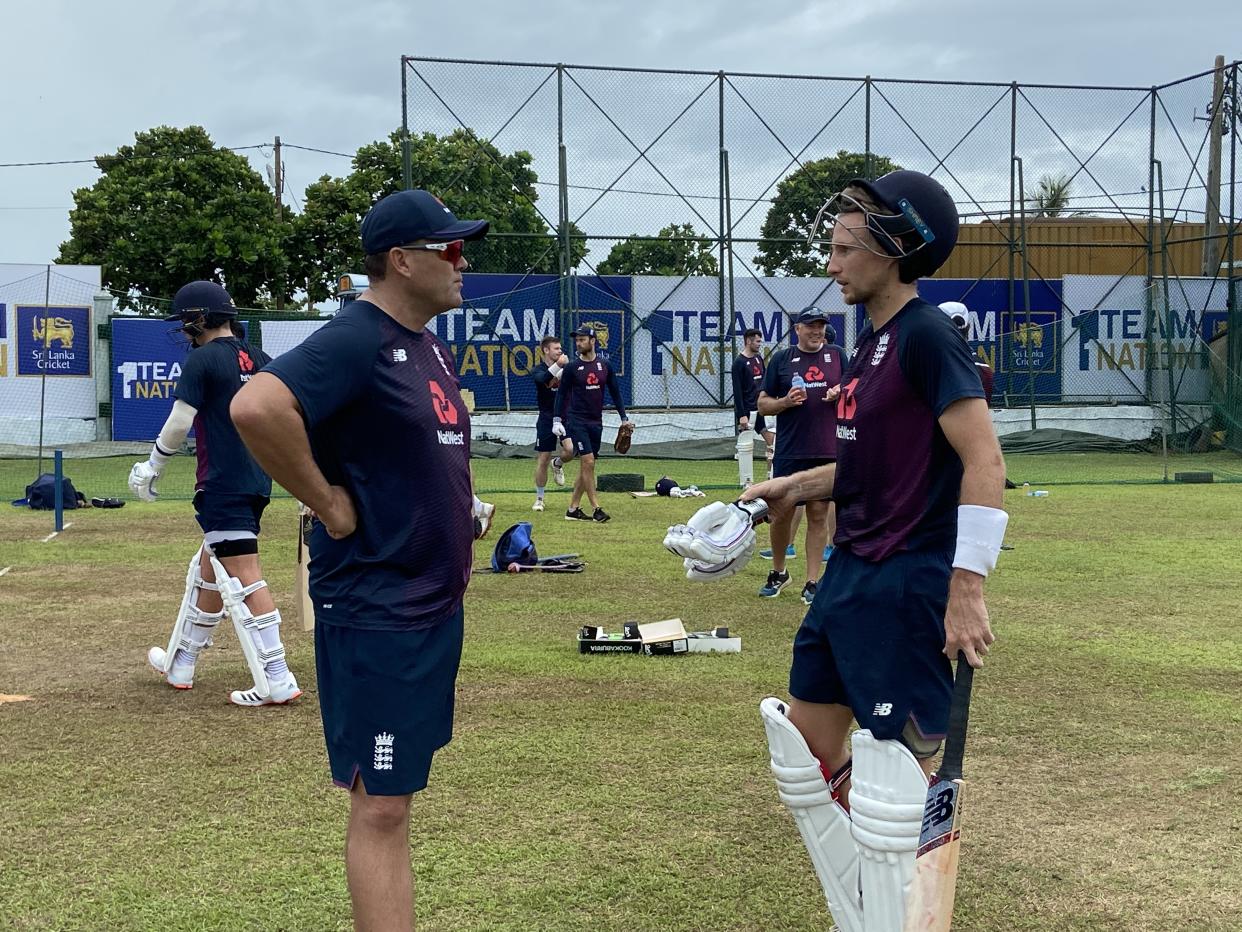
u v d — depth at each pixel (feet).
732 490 59.06
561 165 76.89
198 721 19.42
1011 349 84.43
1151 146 82.64
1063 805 15.49
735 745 17.90
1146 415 84.33
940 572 10.05
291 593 31.22
